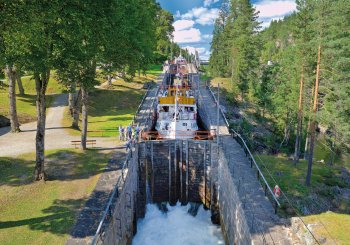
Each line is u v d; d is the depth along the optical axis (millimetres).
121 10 20172
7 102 39750
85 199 17203
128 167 21500
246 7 54094
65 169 21203
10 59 15359
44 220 15164
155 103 43594
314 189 24250
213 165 26422
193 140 27766
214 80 68562
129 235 20531
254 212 16094
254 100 55844
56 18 15289
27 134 29922
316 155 44000
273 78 56094
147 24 37125
